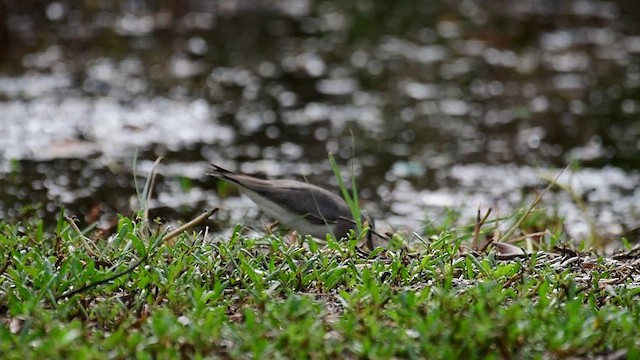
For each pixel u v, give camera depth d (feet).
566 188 37.83
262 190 31.83
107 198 41.81
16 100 54.54
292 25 73.20
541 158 48.70
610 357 20.21
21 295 22.52
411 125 53.26
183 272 24.18
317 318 21.48
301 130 51.98
